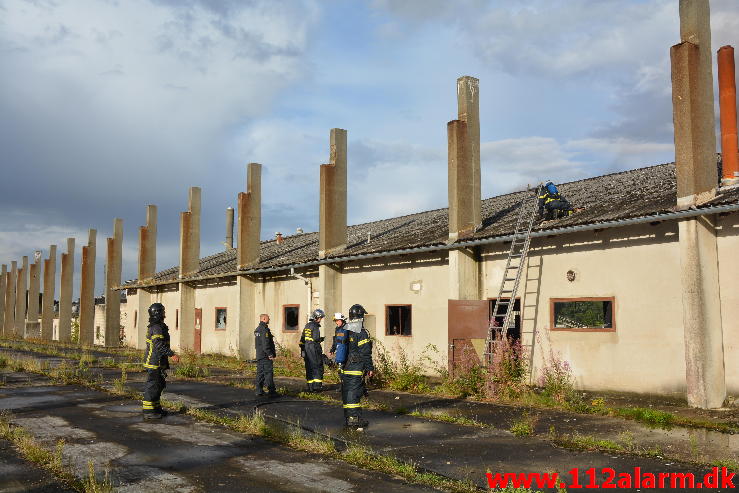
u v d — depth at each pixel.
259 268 22.09
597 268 12.56
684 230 10.67
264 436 8.45
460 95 15.84
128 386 14.11
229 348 24.91
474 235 14.79
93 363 20.47
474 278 15.07
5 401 11.80
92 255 36.78
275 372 17.61
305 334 13.23
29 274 51.84
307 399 12.12
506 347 12.27
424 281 16.30
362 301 18.31
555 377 12.02
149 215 32.53
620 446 7.52
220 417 9.87
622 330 12.03
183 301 27.66
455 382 12.70
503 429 8.80
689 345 10.48
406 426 9.09
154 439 8.25
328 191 19.50
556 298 13.25
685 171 10.83
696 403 10.36
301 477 6.36
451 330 14.31
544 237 13.66
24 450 7.44
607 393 12.17
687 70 11.00
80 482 6.14
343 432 8.63
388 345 17.22
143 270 32.16
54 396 12.54
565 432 8.49
